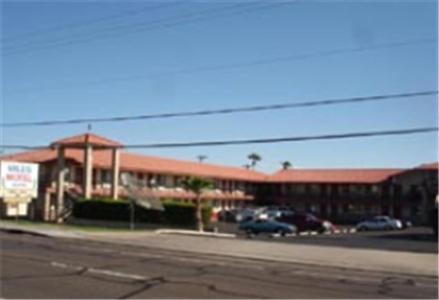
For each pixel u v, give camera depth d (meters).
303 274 21.88
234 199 85.06
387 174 83.31
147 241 33.91
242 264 24.61
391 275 22.61
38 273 19.52
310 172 88.38
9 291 15.88
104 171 65.50
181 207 49.00
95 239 35.22
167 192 72.69
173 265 23.22
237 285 18.30
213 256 27.56
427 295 17.72
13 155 65.31
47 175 59.72
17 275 18.92
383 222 63.69
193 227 48.53
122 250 28.84
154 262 24.03
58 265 21.70
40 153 64.19
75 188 59.81
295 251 29.23
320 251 29.25
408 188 80.75
